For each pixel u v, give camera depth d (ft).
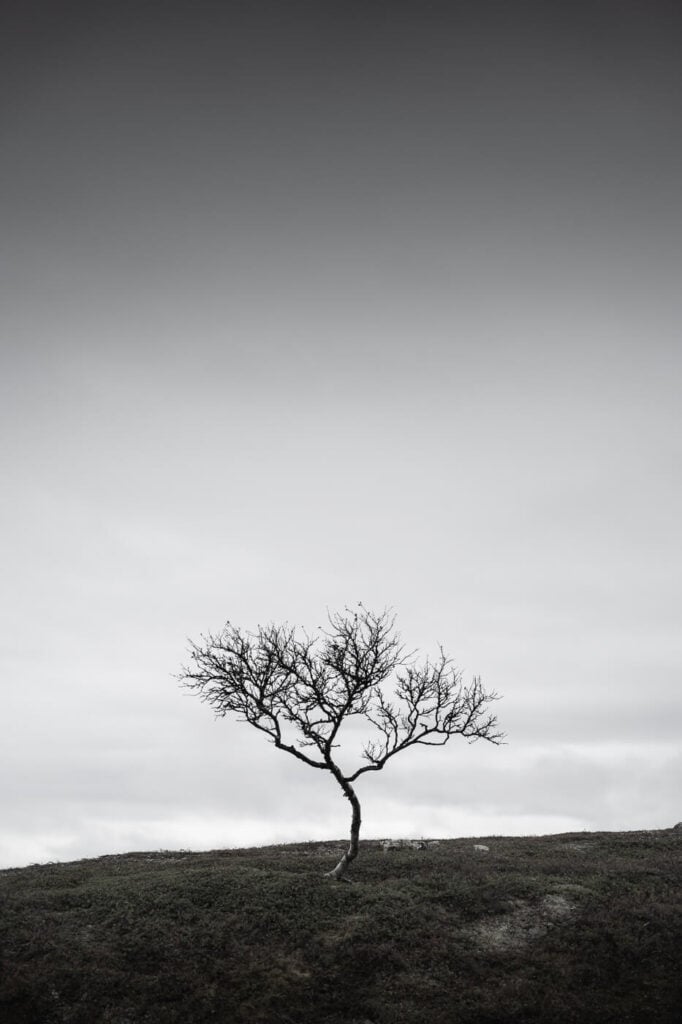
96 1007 88.22
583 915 109.91
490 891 116.47
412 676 134.41
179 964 95.91
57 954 94.94
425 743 131.95
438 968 97.96
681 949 102.32
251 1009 90.02
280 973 95.45
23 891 118.62
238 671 131.34
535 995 93.25
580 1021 90.07
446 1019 89.51
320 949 100.17
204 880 119.75
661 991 94.99
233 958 97.81
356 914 109.19
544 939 104.53
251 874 124.26
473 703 134.31
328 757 128.36
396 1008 90.89
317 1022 89.04
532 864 135.13
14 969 91.61
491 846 161.79
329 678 131.95
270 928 104.53
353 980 95.61
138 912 107.34
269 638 132.87
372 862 136.36
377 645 134.10
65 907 110.32
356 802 128.26
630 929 106.52
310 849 163.12
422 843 163.84
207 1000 90.38
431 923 106.83
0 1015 85.76
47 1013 86.99
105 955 95.86
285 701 131.13
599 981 96.58
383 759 129.90
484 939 104.99
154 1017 87.76
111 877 131.34
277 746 130.00
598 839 167.32
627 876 127.75
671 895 118.42
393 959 98.58
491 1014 90.38
